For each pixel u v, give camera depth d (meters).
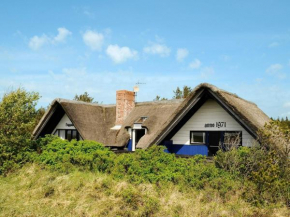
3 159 13.56
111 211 8.62
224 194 9.34
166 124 13.84
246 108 13.62
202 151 14.22
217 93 12.68
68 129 21.52
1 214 8.48
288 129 9.93
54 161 13.33
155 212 8.51
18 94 14.70
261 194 9.01
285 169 9.73
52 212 8.61
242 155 10.79
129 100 21.94
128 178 10.91
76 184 10.60
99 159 12.45
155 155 12.26
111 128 21.47
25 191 10.55
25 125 14.49
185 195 9.49
